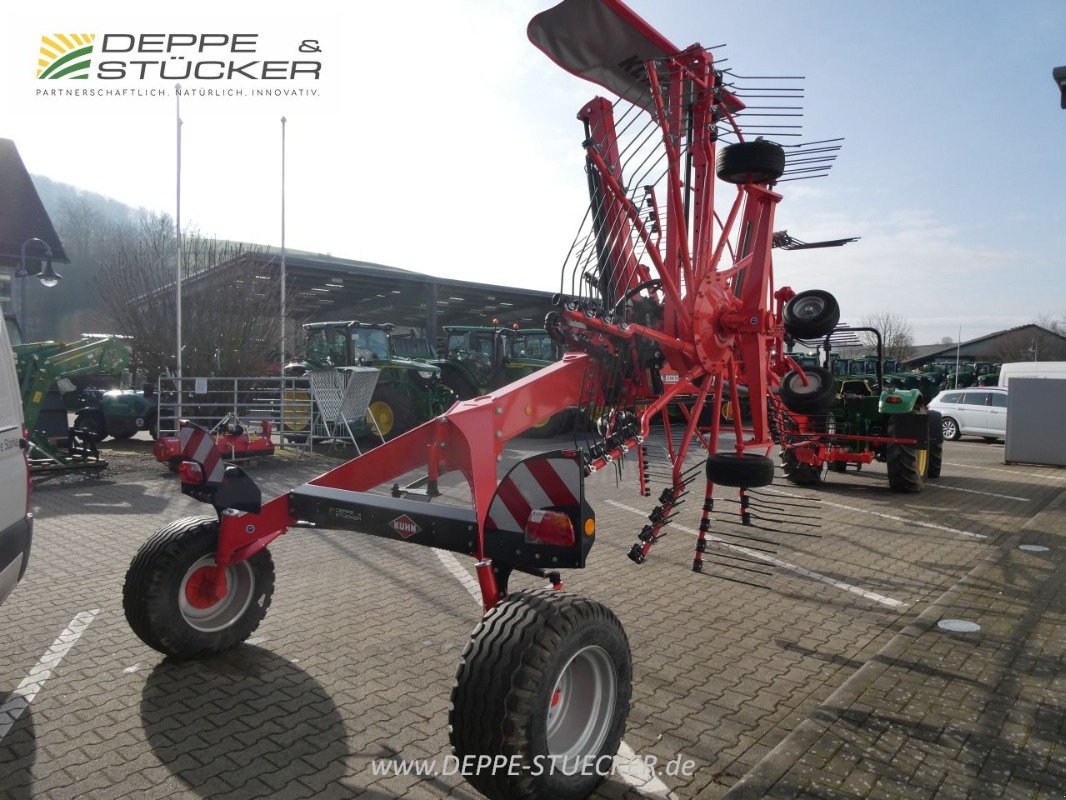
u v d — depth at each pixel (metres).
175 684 3.78
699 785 2.94
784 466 10.72
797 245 7.51
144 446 14.58
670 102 5.02
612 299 5.23
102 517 7.86
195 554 3.94
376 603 5.09
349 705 3.57
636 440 4.60
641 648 4.38
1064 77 7.21
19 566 3.79
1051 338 72.00
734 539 7.21
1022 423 13.86
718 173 5.04
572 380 4.51
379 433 12.79
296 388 13.67
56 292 41.00
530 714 2.52
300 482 10.20
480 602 5.13
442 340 16.88
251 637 4.44
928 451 10.99
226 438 11.50
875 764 2.85
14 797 2.78
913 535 7.45
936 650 4.00
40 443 10.79
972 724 3.17
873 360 22.16
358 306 36.56
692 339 5.14
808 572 6.05
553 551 2.89
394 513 3.50
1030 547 6.36
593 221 5.20
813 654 4.31
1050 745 3.00
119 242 20.42
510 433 3.99
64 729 3.31
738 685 3.88
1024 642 4.12
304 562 6.12
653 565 6.24
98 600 5.08
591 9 4.44
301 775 2.96
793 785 2.70
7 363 3.86
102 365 11.20
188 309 15.09
